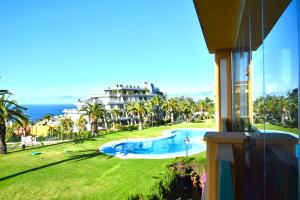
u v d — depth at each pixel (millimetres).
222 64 7840
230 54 7770
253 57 3434
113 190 18500
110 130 58500
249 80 3816
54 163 26656
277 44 2162
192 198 15922
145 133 48281
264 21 2695
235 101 6250
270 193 2518
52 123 72562
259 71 3018
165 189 15102
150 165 24656
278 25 2117
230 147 3141
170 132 49469
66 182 20672
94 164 26016
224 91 7828
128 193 17500
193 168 19922
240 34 4902
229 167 2213
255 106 3307
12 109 33031
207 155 3281
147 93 91188
